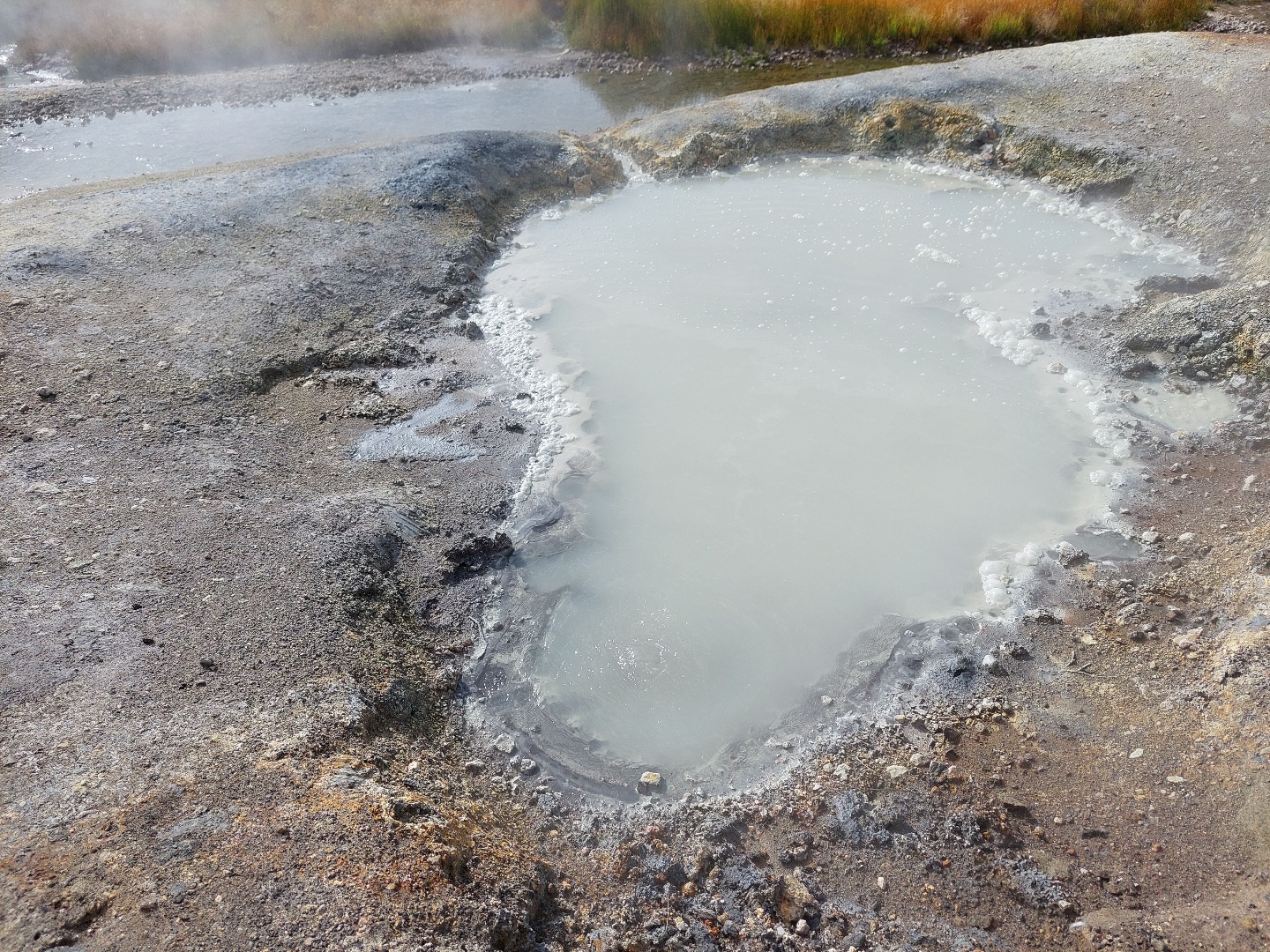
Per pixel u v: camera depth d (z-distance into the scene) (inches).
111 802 126.7
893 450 238.2
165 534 191.6
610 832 149.5
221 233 335.9
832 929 132.3
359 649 169.2
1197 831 139.3
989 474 228.4
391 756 149.7
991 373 266.4
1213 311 257.0
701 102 516.7
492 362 283.7
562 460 240.5
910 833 146.3
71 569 178.2
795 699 174.1
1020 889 135.8
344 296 302.4
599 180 414.9
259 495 212.7
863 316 298.2
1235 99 367.6
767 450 240.7
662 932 130.3
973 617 188.5
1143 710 162.4
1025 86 418.9
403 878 119.3
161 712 145.3
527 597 199.0
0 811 124.5
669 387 268.2
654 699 175.3
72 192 399.2
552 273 339.3
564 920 132.2
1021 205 366.0
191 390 248.8
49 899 111.6
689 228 368.2
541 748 165.9
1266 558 182.1
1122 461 228.4
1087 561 199.3
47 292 288.7
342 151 431.5
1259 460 219.0
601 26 625.0
